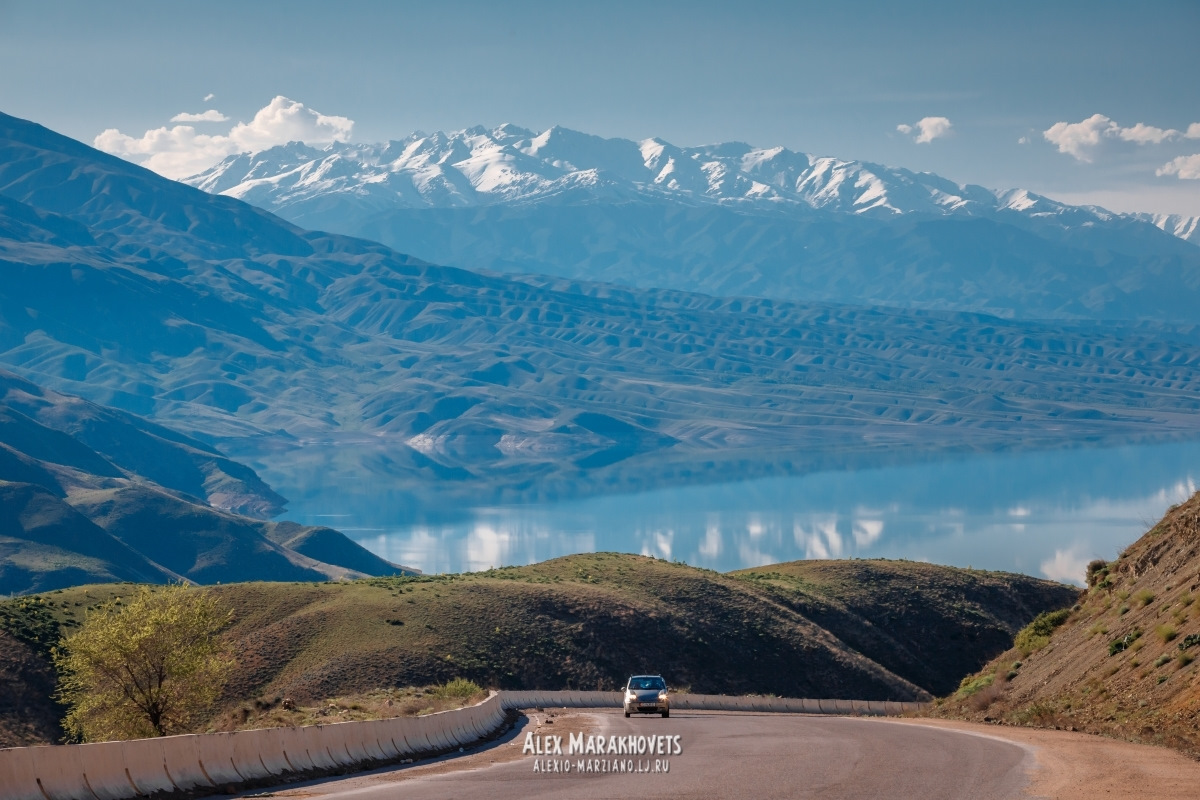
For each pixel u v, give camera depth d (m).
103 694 131.62
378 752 75.31
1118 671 89.19
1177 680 75.75
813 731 92.75
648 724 113.62
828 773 56.41
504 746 92.06
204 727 138.25
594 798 49.69
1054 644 121.12
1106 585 126.00
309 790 56.78
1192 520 108.94
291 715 102.81
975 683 132.25
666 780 56.34
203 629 137.25
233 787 56.56
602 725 111.69
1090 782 49.59
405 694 160.75
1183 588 94.00
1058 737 72.56
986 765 57.50
